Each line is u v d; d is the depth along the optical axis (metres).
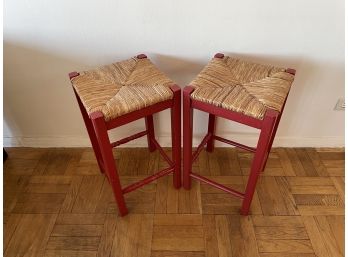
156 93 1.03
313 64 1.28
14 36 1.23
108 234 1.24
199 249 1.18
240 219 1.28
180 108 1.10
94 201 1.38
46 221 1.30
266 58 1.27
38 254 1.18
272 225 1.26
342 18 1.14
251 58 1.28
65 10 1.16
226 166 1.55
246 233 1.23
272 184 1.44
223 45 1.25
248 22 1.17
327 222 1.26
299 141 1.61
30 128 1.59
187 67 1.32
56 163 1.58
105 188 1.44
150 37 1.23
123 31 1.21
